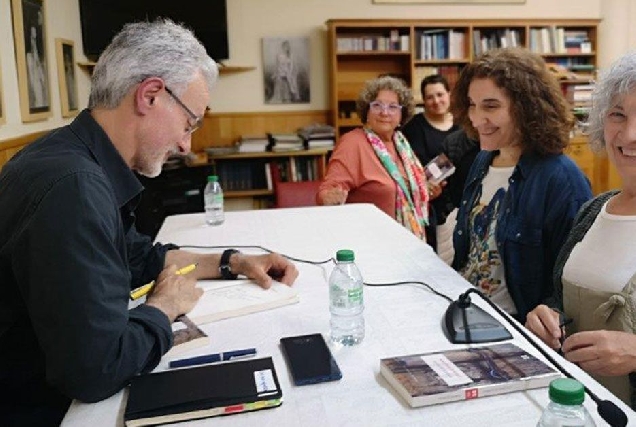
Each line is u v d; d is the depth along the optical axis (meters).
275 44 5.03
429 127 3.88
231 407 0.86
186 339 1.09
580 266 1.34
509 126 1.64
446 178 3.12
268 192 4.98
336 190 2.71
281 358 1.04
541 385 0.90
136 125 1.08
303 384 0.94
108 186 0.99
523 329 1.12
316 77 5.14
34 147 1.07
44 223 0.88
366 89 2.97
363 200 2.85
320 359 1.01
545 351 1.03
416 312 1.24
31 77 3.06
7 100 2.74
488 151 1.76
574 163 1.62
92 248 0.90
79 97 4.12
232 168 4.96
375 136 2.91
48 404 1.12
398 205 2.84
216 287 1.39
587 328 1.32
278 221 2.20
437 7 5.21
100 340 0.88
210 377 0.94
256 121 5.13
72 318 0.87
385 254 1.69
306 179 5.01
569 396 0.67
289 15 5.02
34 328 0.93
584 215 1.45
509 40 5.13
